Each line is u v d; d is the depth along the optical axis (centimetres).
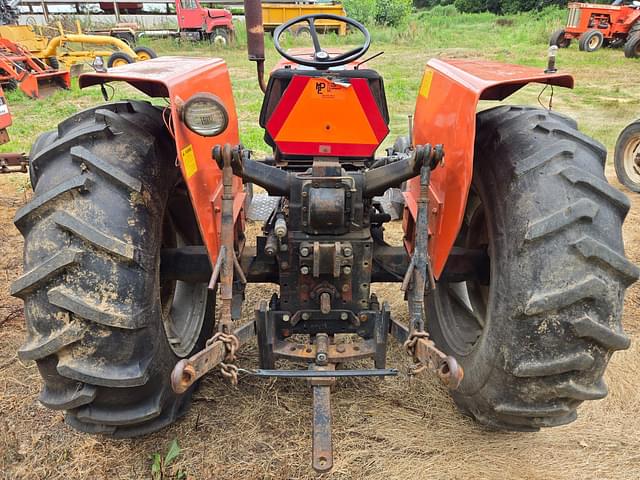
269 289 397
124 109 231
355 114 258
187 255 262
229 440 259
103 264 192
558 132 218
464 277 266
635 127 603
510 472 243
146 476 240
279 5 2191
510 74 235
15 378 299
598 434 265
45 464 245
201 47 2155
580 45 1792
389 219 304
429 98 283
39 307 192
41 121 938
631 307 381
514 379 209
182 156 204
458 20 3438
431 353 180
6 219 528
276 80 276
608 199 201
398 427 268
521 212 206
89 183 197
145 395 211
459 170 221
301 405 282
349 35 2106
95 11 2830
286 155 266
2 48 1220
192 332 289
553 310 195
